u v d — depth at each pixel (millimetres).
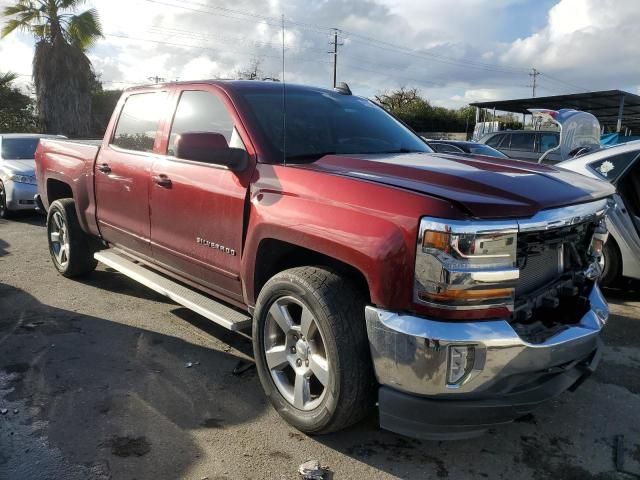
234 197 3420
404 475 2766
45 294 5371
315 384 3090
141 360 3959
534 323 2740
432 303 2455
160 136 4242
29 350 4086
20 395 3426
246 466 2797
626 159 5547
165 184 4027
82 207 5270
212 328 4578
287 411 3092
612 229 5438
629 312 5215
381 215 2619
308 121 3789
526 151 15234
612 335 4648
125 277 5984
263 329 3217
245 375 3762
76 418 3184
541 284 2928
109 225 4895
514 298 2641
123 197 4598
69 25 21406
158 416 3229
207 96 3930
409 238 2494
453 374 2465
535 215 2578
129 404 3350
